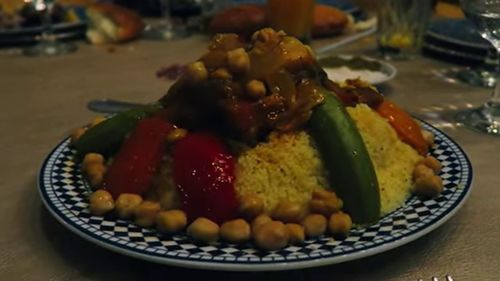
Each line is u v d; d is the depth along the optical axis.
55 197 0.55
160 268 0.52
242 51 0.54
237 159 0.54
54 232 0.56
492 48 0.88
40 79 0.91
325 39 1.04
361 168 0.52
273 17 0.92
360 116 0.57
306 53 0.56
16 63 0.97
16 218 0.59
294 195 0.53
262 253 0.48
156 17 1.18
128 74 0.92
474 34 0.95
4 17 1.05
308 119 0.55
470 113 0.77
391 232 0.51
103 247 0.51
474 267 0.52
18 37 1.04
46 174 0.58
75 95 0.85
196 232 0.50
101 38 1.04
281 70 0.55
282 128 0.54
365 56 0.96
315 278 0.50
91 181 0.57
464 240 0.55
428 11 0.96
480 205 0.60
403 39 0.95
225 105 0.53
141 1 1.18
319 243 0.50
